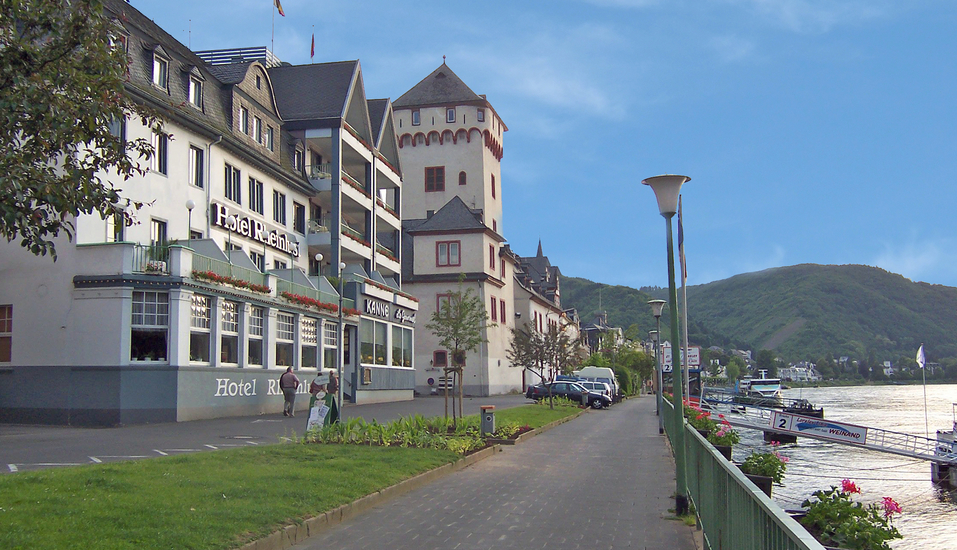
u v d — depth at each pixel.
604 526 10.71
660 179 11.74
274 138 39.81
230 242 34.00
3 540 7.18
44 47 9.19
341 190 43.06
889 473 33.03
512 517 11.26
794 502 21.05
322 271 44.12
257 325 30.73
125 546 7.44
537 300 85.75
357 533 9.89
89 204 8.84
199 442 18.56
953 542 19.77
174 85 30.73
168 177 29.64
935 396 127.88
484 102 79.50
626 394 88.38
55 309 24.86
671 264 11.93
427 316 65.94
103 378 24.33
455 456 17.19
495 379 68.06
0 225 8.25
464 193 79.06
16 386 24.81
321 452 15.45
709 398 76.75
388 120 53.62
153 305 25.19
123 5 29.53
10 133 8.70
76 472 10.92
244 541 8.33
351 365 41.66
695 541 9.77
